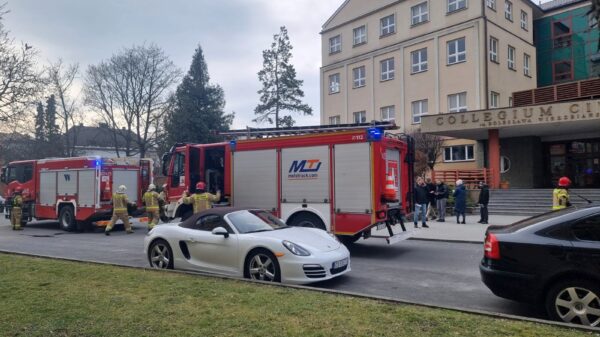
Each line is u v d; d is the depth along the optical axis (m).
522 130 25.02
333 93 40.59
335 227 10.50
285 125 49.75
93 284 6.71
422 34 33.72
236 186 12.04
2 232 17.58
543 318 5.58
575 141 27.27
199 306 5.45
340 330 4.53
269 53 50.72
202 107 48.88
